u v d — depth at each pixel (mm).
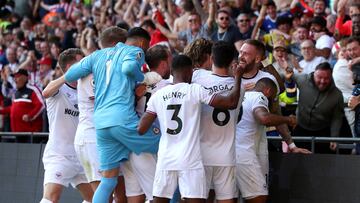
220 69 16844
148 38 18406
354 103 19047
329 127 20781
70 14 37875
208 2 28578
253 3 29812
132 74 17297
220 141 16766
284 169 18344
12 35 37906
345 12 25609
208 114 16750
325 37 24922
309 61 24141
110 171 17672
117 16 34062
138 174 17672
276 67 22609
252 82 18000
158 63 18047
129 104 17578
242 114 17547
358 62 19969
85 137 18438
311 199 17844
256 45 17953
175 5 30734
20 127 27250
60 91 19438
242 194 17609
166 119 16625
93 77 18203
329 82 20609
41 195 23016
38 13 40219
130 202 17984
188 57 16969
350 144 18531
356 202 17125
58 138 19500
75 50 19688
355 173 17188
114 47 18062
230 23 26188
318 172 17750
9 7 41031
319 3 27031
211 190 17734
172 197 16812
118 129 17359
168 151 16594
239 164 17453
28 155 23562
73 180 19922
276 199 18469
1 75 33688
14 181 23969
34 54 33094
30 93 27250
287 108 21688
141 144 17469
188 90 16547
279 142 19438
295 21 27453
